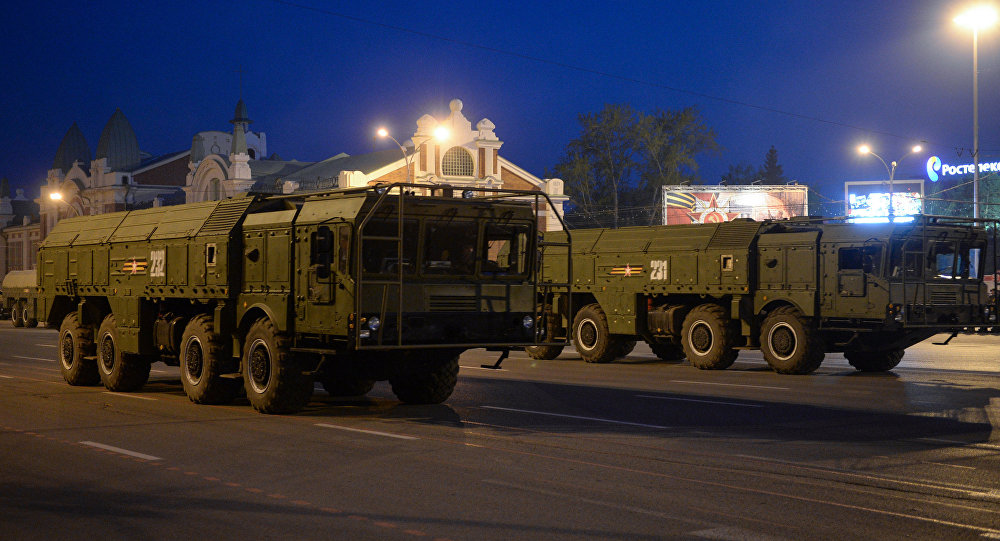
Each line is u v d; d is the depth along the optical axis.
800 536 6.97
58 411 14.05
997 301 21.84
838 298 20.44
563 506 7.87
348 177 62.16
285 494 8.34
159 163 92.75
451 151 66.38
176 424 12.60
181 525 7.33
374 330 12.20
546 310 13.70
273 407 13.45
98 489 8.62
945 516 7.57
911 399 15.52
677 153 93.19
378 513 7.64
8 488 8.68
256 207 14.60
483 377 19.53
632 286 24.03
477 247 13.04
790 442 11.11
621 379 19.19
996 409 14.20
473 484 8.73
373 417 13.26
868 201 68.81
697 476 9.09
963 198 93.75
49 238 19.20
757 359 25.55
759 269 21.81
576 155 95.31
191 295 15.06
